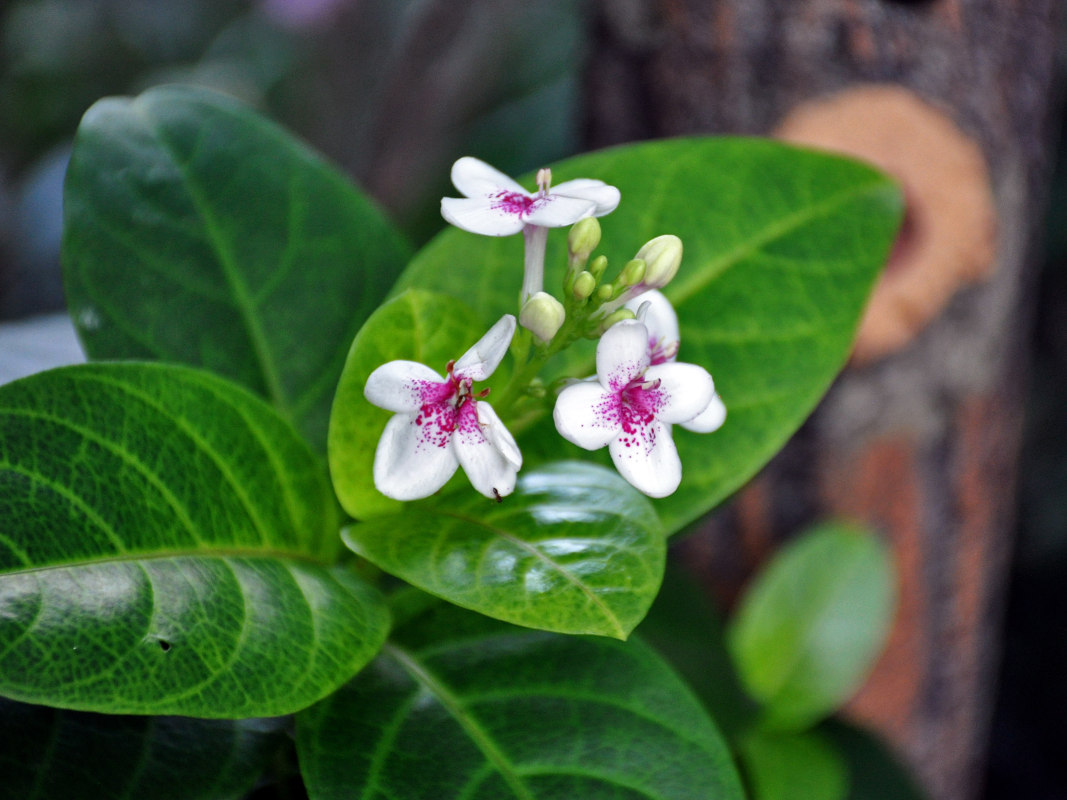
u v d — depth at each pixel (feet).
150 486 0.87
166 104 1.06
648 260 0.92
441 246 1.02
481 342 0.88
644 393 0.90
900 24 1.26
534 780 0.88
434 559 0.89
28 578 0.82
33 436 0.85
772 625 1.35
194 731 0.90
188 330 1.03
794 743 1.33
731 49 1.28
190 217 1.04
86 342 1.01
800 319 1.04
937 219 1.29
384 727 0.90
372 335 0.92
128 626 0.83
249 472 0.92
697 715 0.91
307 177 1.07
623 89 1.35
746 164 1.05
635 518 0.91
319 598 0.90
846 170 1.05
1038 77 1.32
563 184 0.96
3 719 0.87
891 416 1.34
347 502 0.94
